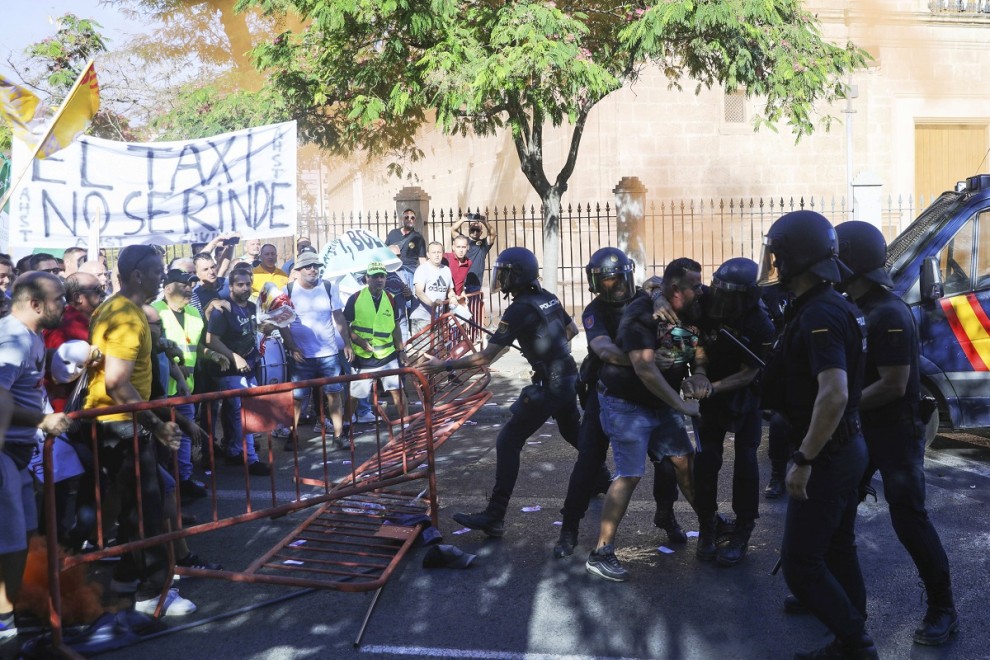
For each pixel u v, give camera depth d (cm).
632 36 1059
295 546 535
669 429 496
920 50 2062
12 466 417
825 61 1157
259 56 1166
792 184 1973
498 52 1023
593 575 486
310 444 834
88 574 492
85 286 529
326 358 807
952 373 707
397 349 850
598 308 513
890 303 394
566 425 589
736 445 502
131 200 797
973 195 727
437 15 1012
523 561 512
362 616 442
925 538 393
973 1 2053
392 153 1545
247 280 750
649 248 1895
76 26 1314
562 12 1066
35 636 425
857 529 550
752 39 1114
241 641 420
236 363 734
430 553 503
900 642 399
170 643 420
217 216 817
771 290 665
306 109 1183
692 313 477
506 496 548
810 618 425
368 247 991
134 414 431
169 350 617
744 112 1934
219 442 823
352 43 1095
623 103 1869
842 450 344
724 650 395
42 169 766
